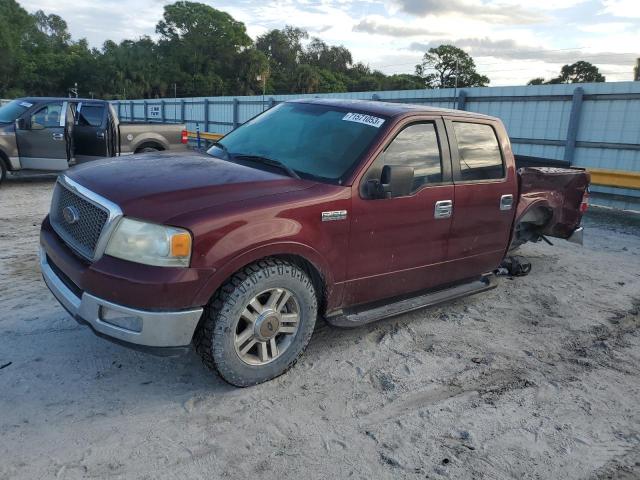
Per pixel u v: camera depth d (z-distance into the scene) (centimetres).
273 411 328
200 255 302
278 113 469
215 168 376
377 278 404
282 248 332
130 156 421
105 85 9900
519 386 379
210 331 319
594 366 418
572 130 1160
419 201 414
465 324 485
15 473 261
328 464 284
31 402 319
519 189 529
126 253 302
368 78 10519
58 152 1073
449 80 8362
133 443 290
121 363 371
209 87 10050
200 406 328
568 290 594
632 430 336
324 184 368
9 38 9812
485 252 493
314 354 406
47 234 370
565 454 307
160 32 10831
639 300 573
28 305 458
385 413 335
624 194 1098
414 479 278
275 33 12362
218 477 269
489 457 299
